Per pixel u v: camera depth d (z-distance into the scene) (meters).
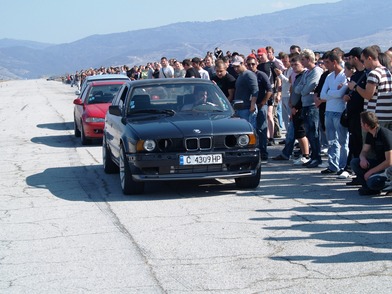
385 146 7.72
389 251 5.48
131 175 8.22
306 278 4.86
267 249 5.68
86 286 4.90
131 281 4.96
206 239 6.09
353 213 6.93
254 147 8.21
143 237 6.27
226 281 4.86
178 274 5.08
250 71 11.19
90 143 15.19
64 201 8.29
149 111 8.99
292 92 10.63
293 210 7.19
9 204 8.25
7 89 76.44
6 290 4.89
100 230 6.63
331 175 9.44
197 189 8.70
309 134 10.18
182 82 9.51
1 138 17.28
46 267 5.43
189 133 7.98
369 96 8.18
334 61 9.26
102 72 40.50
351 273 4.93
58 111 28.28
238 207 7.46
